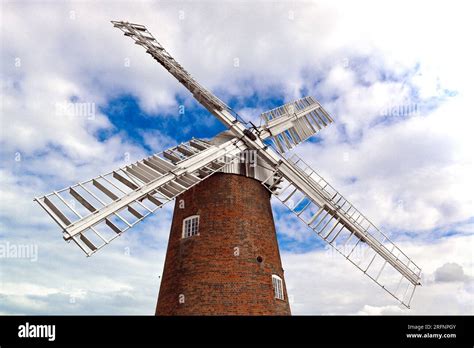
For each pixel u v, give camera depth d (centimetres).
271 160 2144
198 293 1769
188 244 1919
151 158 1895
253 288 1800
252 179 2100
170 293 1855
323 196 2177
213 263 1828
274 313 1805
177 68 2192
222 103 2156
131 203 1634
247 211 1984
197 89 2150
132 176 1761
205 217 1952
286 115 2448
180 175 1805
